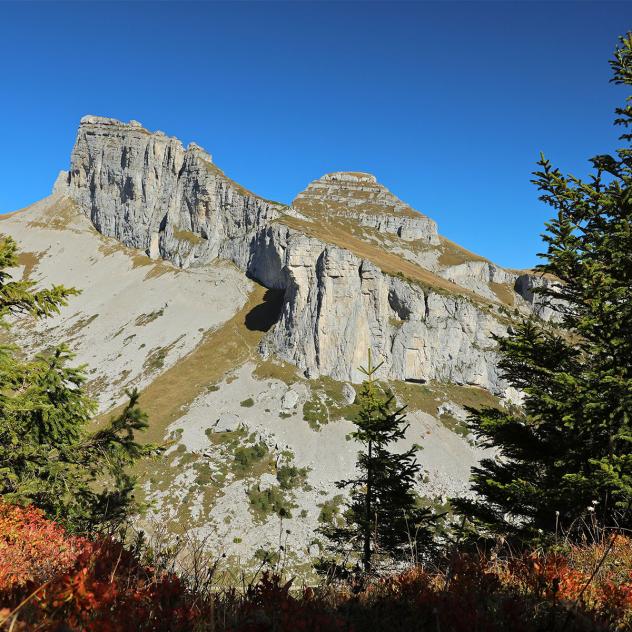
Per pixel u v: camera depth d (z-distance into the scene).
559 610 3.29
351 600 3.52
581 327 11.06
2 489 9.50
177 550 4.12
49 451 10.28
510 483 10.93
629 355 10.70
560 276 11.91
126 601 2.79
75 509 10.00
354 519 18.25
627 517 8.91
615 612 3.33
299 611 2.88
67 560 5.07
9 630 2.21
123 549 3.99
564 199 11.39
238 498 51.88
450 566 4.10
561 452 11.61
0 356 9.79
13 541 5.75
